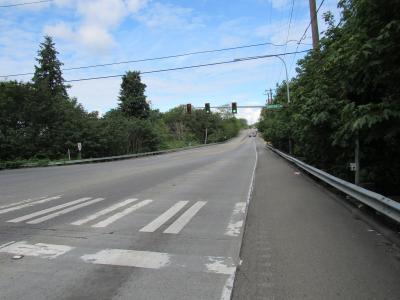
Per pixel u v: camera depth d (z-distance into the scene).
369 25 7.75
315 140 15.70
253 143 104.81
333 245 6.98
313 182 16.52
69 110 48.53
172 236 7.66
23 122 43.09
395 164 11.37
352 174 14.49
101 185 16.11
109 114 70.81
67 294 4.87
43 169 29.86
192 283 5.23
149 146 63.38
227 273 5.60
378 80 7.96
